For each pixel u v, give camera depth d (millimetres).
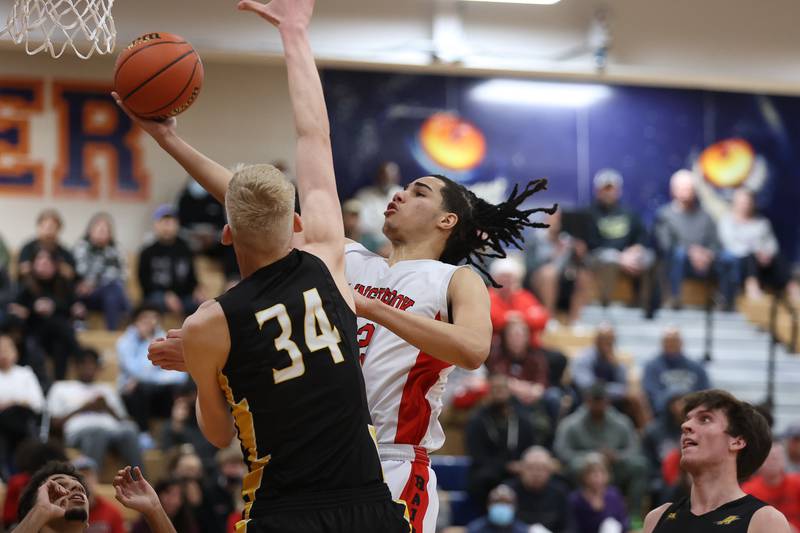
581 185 16578
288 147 16078
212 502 9109
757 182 16922
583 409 10758
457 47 12484
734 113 16922
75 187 15398
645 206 16703
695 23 13102
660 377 12219
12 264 14789
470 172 16328
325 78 16031
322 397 2982
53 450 7777
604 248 14789
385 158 16125
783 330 15172
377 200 15078
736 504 3941
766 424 4020
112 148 15508
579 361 12102
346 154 16016
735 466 4020
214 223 14484
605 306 14672
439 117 16266
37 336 11734
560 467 10570
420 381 3602
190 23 11695
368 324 3689
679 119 16828
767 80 13242
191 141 15836
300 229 3221
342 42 12367
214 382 3037
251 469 3014
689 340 14633
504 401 10445
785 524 3840
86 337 12625
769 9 13250
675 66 13055
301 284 3068
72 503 3639
